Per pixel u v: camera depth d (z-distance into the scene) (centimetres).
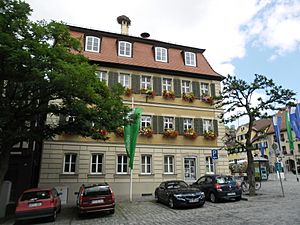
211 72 2591
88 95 1288
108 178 2023
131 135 1819
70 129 1420
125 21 2780
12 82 1303
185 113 2370
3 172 1275
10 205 1677
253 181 1775
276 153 1803
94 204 1223
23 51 1103
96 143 2052
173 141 2273
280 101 1744
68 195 1895
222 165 2381
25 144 1862
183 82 2488
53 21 1335
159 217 1170
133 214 1279
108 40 2403
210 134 2367
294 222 921
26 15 1239
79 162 1978
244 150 1875
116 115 1437
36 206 1162
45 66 1167
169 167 2244
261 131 1916
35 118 1455
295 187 2228
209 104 2467
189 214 1205
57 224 1119
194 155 2306
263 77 1747
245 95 1825
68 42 1384
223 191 1519
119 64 2236
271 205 1331
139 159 2138
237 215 1112
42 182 1869
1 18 1141
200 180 1731
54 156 1934
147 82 2364
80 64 1337
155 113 2277
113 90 1585
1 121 1152
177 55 2583
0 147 1299
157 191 1697
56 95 1348
